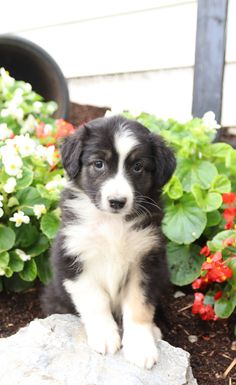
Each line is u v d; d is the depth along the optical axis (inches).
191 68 53.0
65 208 32.1
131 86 57.8
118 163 30.5
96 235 31.0
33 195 36.1
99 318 30.1
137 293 31.0
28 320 35.1
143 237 31.1
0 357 27.4
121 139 30.4
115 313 32.7
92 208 31.4
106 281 31.8
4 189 34.8
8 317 35.4
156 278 31.4
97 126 31.3
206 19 49.6
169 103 55.1
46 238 36.8
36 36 64.6
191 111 52.5
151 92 56.4
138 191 30.9
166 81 55.0
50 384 26.0
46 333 28.9
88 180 31.1
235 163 38.2
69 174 31.7
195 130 39.8
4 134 39.9
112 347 28.5
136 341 28.7
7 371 26.7
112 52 58.4
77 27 60.6
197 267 36.4
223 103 51.5
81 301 30.8
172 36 53.6
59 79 52.2
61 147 32.6
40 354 27.4
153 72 55.7
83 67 61.2
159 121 43.3
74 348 28.1
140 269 31.3
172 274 36.5
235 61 50.4
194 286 32.2
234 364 30.7
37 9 63.6
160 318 34.6
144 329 29.6
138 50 56.4
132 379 26.5
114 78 59.0
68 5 60.7
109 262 31.5
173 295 37.2
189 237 35.6
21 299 37.3
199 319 34.8
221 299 32.0
